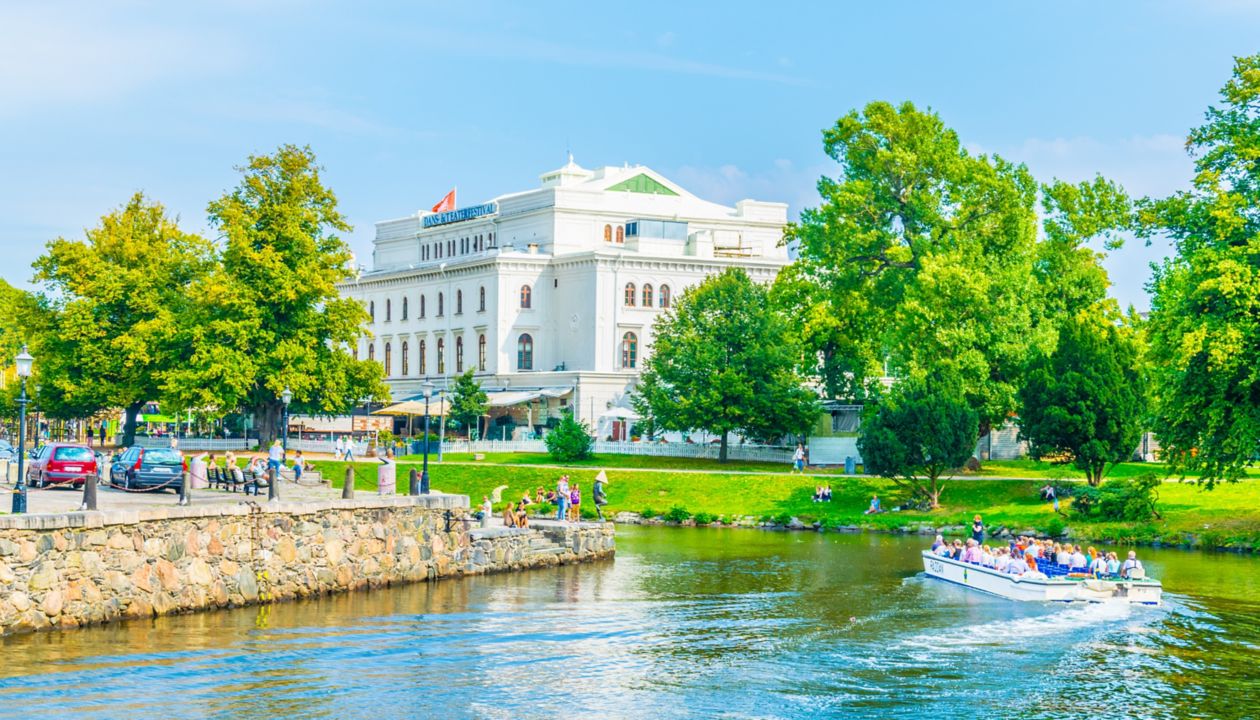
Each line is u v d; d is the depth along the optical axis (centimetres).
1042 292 9619
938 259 8788
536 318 13438
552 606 4828
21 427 4312
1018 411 8669
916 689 3641
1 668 3534
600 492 8088
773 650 4100
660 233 13312
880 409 8394
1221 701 3538
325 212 10356
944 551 5684
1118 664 3941
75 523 4009
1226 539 6744
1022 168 9350
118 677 3516
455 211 14925
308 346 10144
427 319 14400
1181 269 6875
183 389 9638
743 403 10081
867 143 9544
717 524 8294
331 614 4512
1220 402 6291
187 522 4394
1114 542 7000
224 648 3897
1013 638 4303
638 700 3503
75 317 10125
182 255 10762
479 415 12144
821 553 6619
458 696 3497
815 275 10075
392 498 5372
